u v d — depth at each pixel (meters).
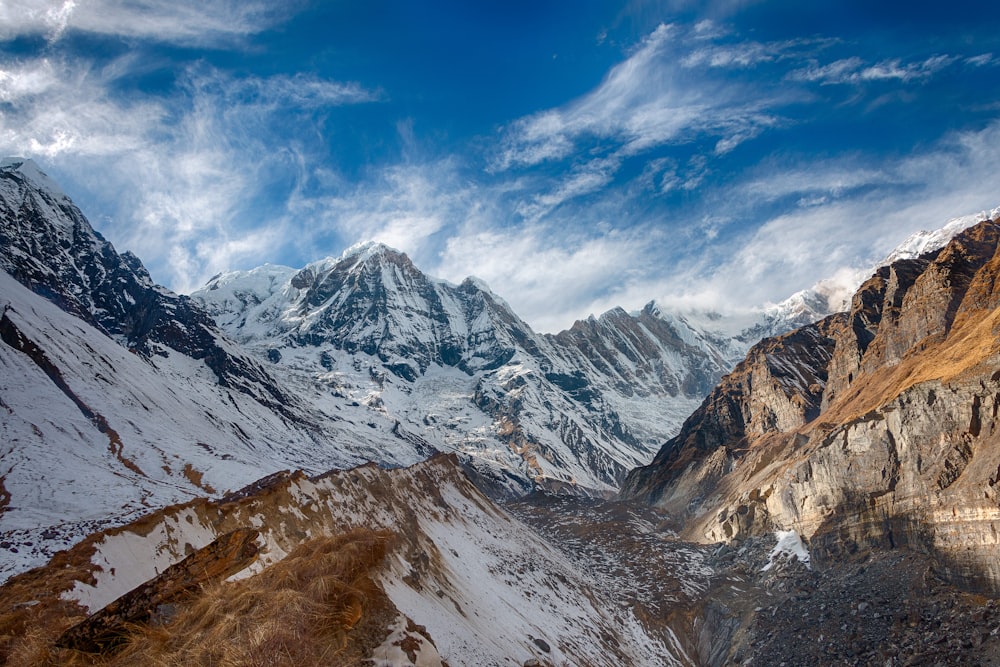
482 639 47.94
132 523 52.09
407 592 41.16
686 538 134.88
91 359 157.38
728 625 92.12
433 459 123.56
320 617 25.95
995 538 70.44
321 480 73.94
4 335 140.88
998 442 76.75
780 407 165.88
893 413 94.12
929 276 121.19
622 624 96.44
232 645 23.12
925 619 69.62
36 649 25.70
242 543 31.75
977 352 90.12
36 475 95.19
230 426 193.00
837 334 184.00
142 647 24.42
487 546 100.75
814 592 86.75
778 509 110.81
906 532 83.31
